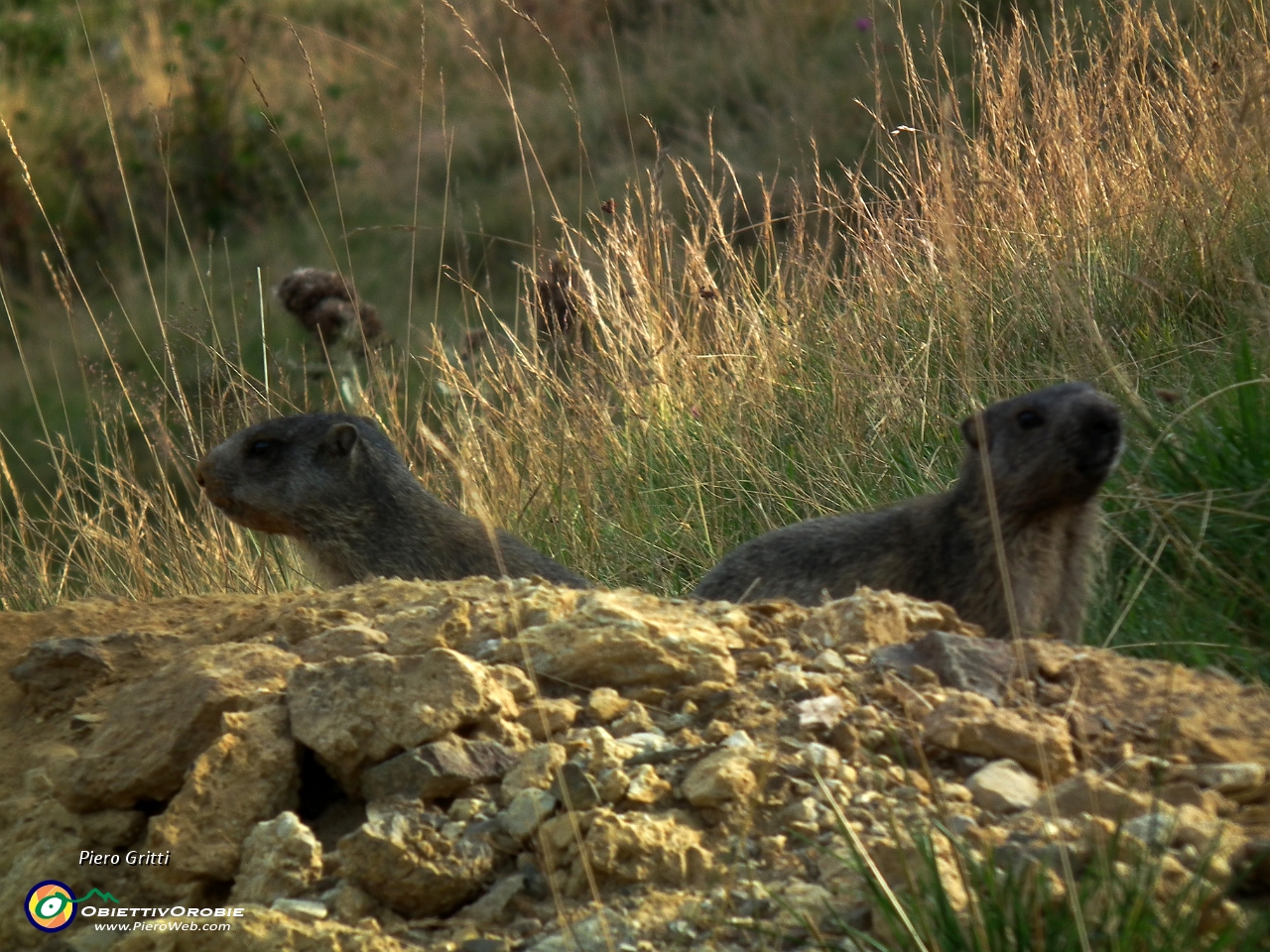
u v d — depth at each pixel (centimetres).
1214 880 763
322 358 2730
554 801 873
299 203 4538
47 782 1007
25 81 4959
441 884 834
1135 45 2211
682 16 4941
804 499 1873
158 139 2734
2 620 1295
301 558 2105
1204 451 1456
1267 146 1739
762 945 763
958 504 1448
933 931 722
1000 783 863
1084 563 1445
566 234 2328
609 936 768
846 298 2153
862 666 1000
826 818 848
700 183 2394
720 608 1100
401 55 5153
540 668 1009
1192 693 980
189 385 2567
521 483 2027
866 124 3806
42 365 3831
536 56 5003
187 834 895
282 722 945
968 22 2467
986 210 2088
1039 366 1844
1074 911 699
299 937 791
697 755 906
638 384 2156
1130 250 2027
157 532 2103
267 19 5441
